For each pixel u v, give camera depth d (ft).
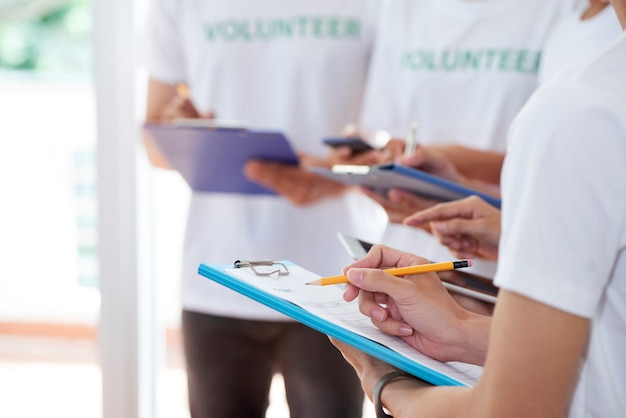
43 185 12.46
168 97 6.46
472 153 5.49
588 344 2.53
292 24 5.97
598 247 2.17
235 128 5.37
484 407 2.27
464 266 2.85
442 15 5.82
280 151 5.40
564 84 2.25
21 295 12.71
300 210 5.99
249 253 6.01
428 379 2.57
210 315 5.95
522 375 2.20
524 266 2.19
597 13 4.50
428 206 4.92
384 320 2.82
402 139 5.67
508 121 5.70
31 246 12.64
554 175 2.17
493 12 5.66
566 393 2.25
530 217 2.20
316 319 2.66
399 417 2.57
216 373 5.99
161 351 7.11
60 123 12.51
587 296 2.17
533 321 2.19
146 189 6.56
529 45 5.62
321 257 6.04
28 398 10.12
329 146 5.95
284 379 5.87
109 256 6.37
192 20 6.17
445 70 5.80
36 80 12.58
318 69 5.99
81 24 26.53
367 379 2.85
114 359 6.47
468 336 2.73
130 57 6.23
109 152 6.28
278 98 6.10
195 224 6.14
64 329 12.69
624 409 2.54
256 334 5.87
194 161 5.69
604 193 2.14
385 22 6.00
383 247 3.08
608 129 2.13
